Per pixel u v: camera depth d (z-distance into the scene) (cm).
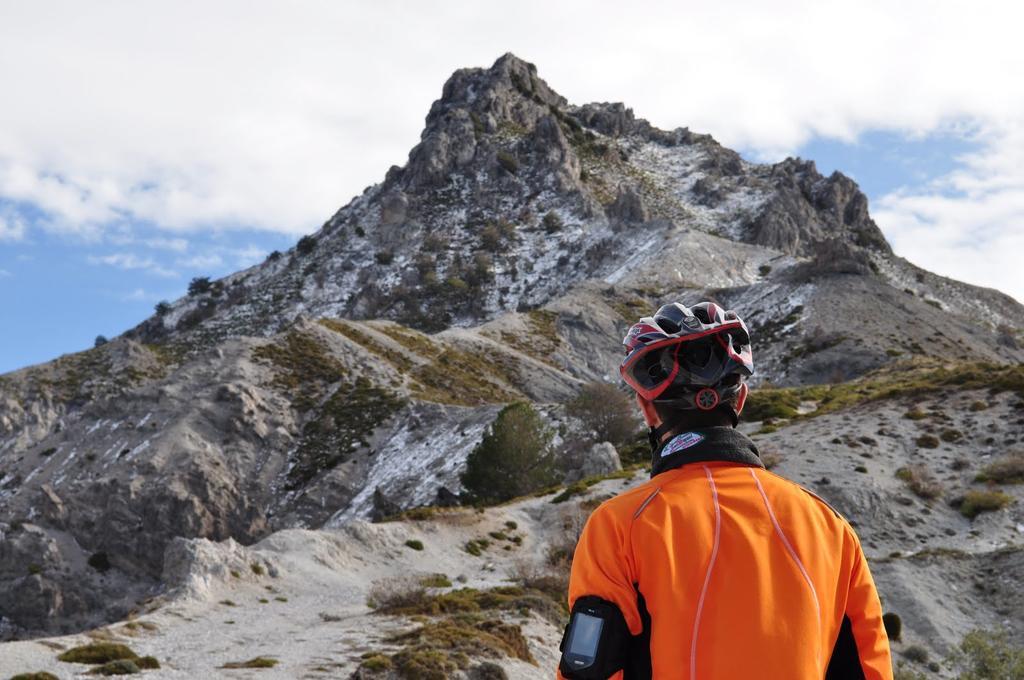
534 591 3831
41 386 16338
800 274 17238
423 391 14125
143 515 10981
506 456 7944
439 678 1933
